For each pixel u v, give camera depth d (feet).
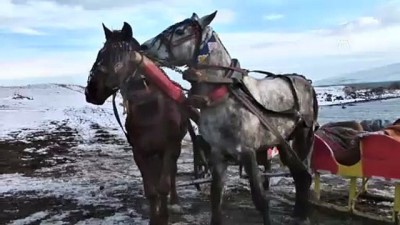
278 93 20.44
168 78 19.01
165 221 20.61
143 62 18.11
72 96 168.25
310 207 23.06
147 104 19.75
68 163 41.63
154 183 20.48
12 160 43.52
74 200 28.37
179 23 18.25
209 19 18.25
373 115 78.38
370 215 21.94
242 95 18.24
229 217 23.47
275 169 33.12
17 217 24.97
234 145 18.17
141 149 20.18
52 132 66.85
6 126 74.84
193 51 18.04
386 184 28.78
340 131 23.65
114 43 17.76
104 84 17.63
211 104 17.75
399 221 20.71
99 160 43.01
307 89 22.16
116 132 66.54
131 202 27.63
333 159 22.06
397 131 21.52
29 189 31.48
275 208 24.67
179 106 19.97
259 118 18.61
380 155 20.34
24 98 156.25
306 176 22.17
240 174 29.01
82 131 67.97
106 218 24.34
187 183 25.43
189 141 52.60
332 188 28.07
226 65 18.33
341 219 22.43
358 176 21.17
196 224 22.59
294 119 20.92
